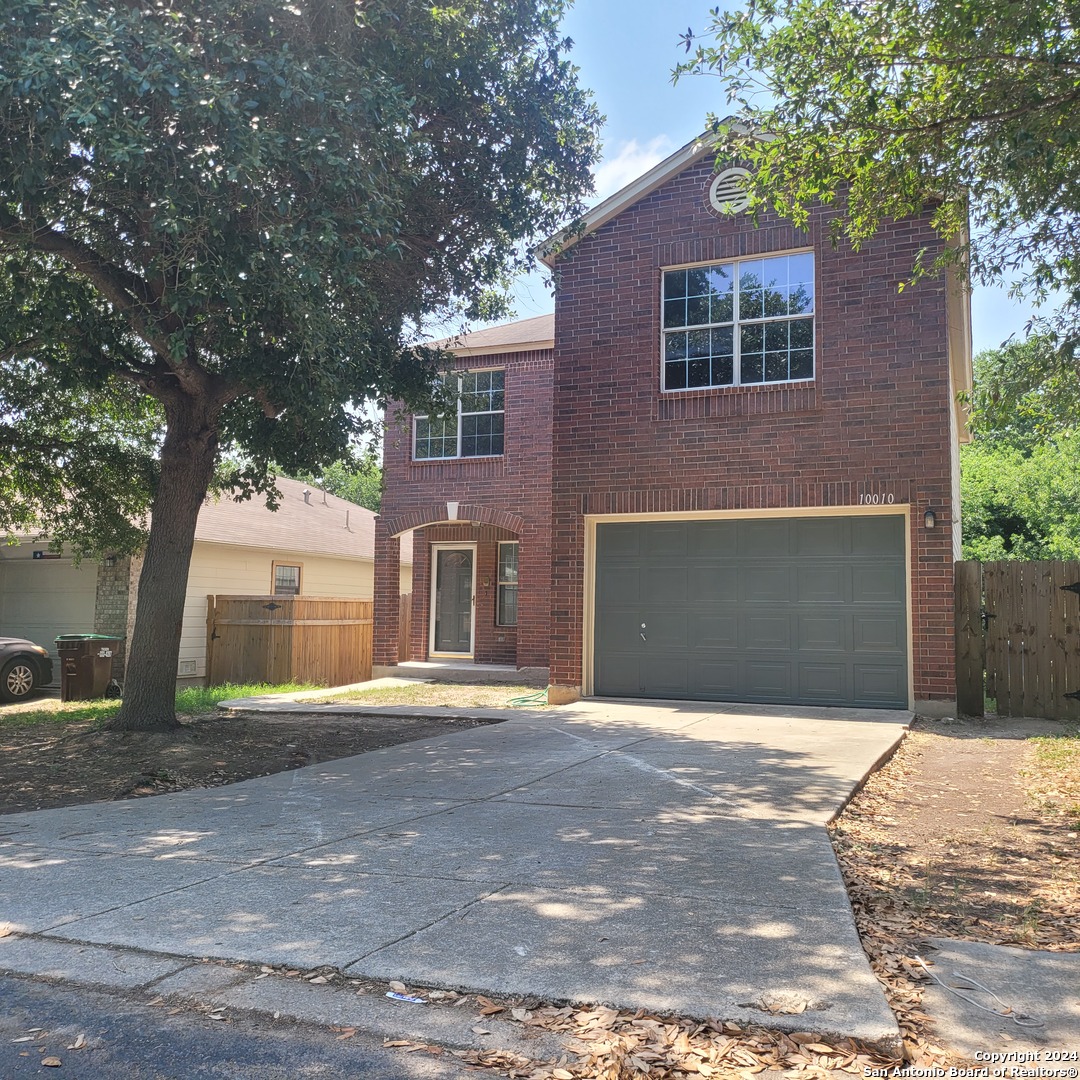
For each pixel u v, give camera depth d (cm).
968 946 386
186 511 1002
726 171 1195
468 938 375
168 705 984
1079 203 728
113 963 360
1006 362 838
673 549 1230
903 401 1092
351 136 773
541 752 859
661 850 511
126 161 645
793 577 1166
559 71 1019
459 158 1016
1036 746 891
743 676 1184
